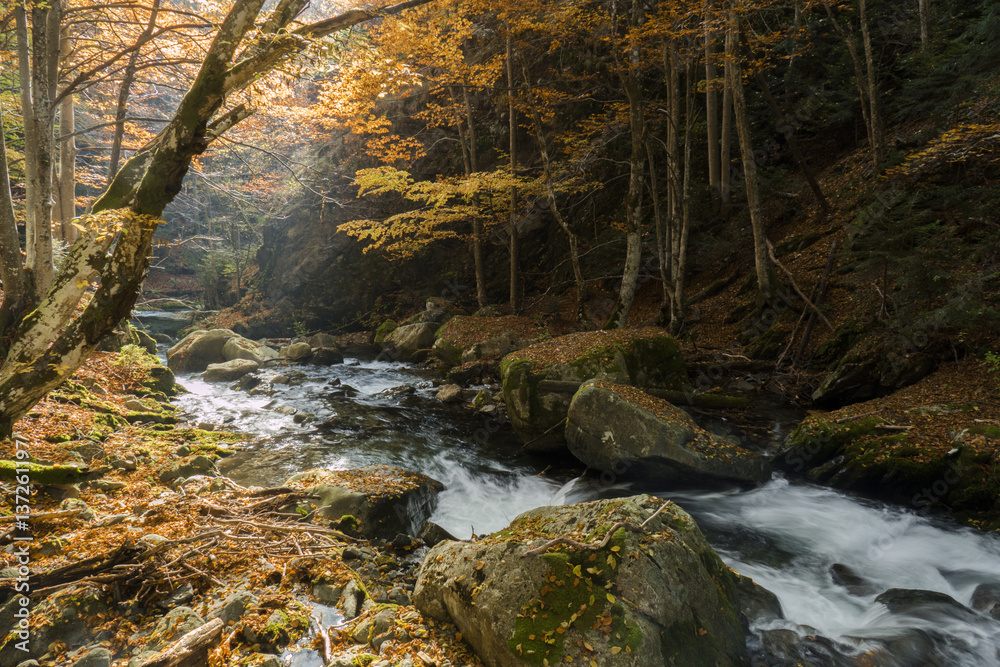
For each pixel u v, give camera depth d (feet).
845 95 47.19
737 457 22.20
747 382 35.19
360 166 71.72
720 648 11.28
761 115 51.34
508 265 63.87
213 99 14.92
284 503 18.22
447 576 12.87
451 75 46.60
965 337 28.14
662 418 22.39
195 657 11.18
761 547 18.16
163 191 15.20
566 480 24.27
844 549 18.04
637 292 52.70
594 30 39.81
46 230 29.89
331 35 21.26
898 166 31.83
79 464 19.10
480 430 30.73
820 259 40.60
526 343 44.78
